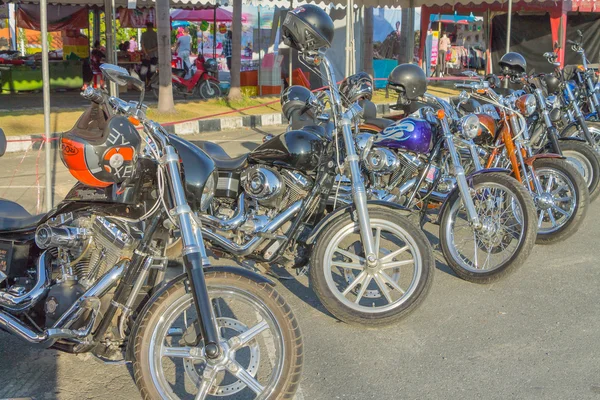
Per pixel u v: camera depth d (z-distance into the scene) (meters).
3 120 10.87
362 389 3.30
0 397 3.21
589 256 5.34
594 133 7.53
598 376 3.39
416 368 3.52
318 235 3.99
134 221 3.03
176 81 15.91
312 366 3.55
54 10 18.42
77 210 3.10
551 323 4.06
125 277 2.95
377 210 3.96
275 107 13.95
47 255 3.22
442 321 4.11
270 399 2.72
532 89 6.25
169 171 2.82
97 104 2.98
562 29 16.64
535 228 4.46
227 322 2.86
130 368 3.56
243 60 18.89
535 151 6.32
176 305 2.75
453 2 15.66
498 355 3.65
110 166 2.80
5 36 24.81
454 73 21.73
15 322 3.07
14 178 7.82
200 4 17.78
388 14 19.33
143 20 18.00
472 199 4.73
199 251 2.74
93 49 16.88
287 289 4.71
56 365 3.58
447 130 4.70
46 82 5.48
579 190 5.30
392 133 4.79
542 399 3.18
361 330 4.00
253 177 4.02
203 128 11.84
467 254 5.31
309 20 3.78
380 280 3.93
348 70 8.83
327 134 4.18
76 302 2.99
